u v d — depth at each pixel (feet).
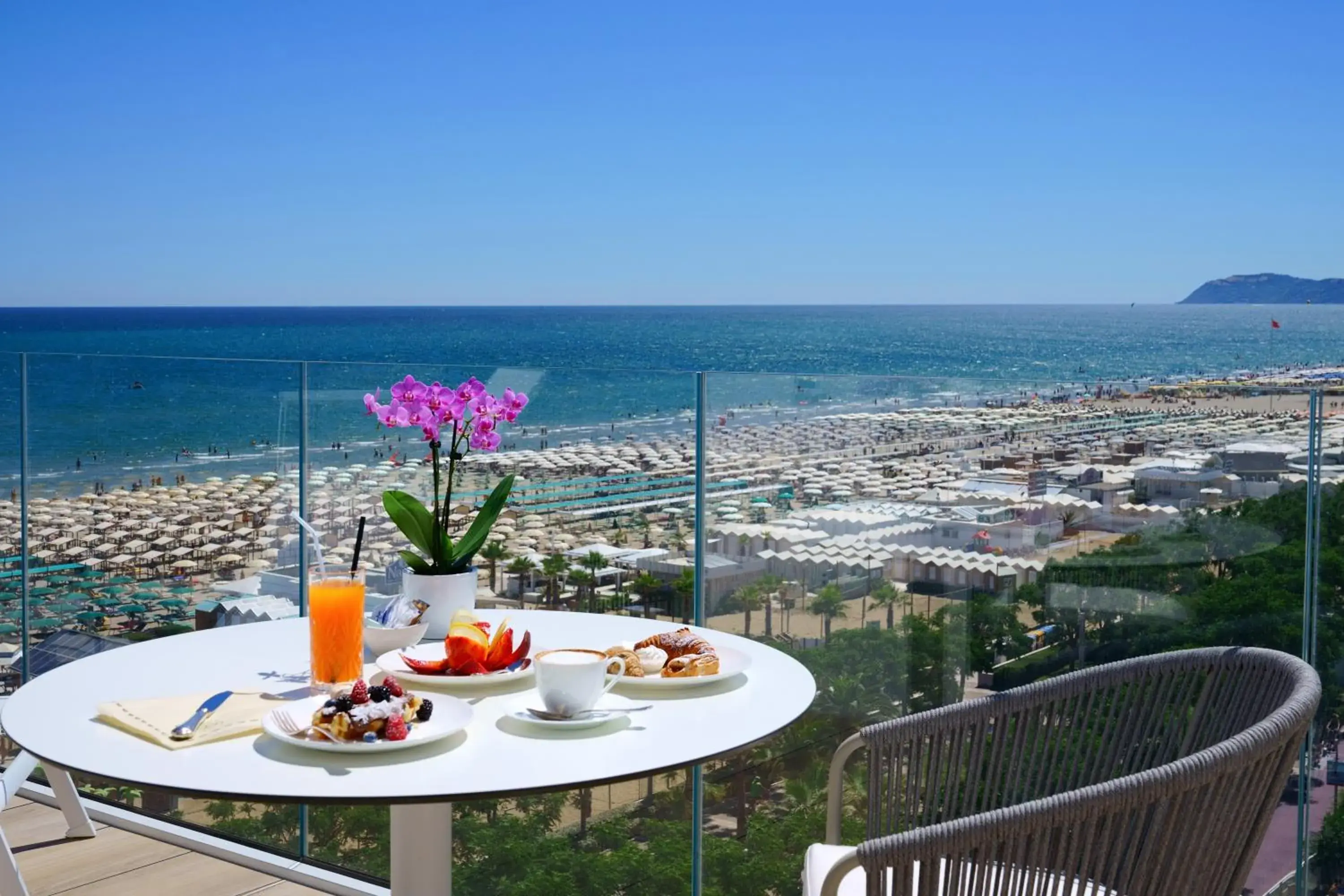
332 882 9.86
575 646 6.36
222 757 4.47
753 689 5.54
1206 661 5.72
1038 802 4.45
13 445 12.26
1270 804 4.71
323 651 5.31
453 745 4.67
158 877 10.02
